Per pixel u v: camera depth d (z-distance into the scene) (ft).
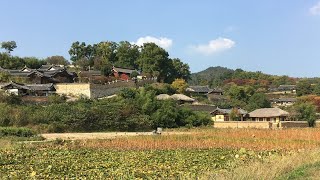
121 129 258.37
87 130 247.09
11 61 418.31
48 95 297.74
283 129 245.04
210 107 358.02
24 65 428.15
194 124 295.07
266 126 278.05
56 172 84.58
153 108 284.61
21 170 86.84
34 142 159.02
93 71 424.05
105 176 78.38
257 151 131.75
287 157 90.17
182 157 115.96
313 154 92.79
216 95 449.89
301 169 74.18
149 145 149.48
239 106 393.09
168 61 467.93
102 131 250.98
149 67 451.12
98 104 279.28
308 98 454.81
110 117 259.80
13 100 258.98
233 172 66.59
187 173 78.64
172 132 234.58
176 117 286.46
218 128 269.44
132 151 133.08
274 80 639.35
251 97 411.75
